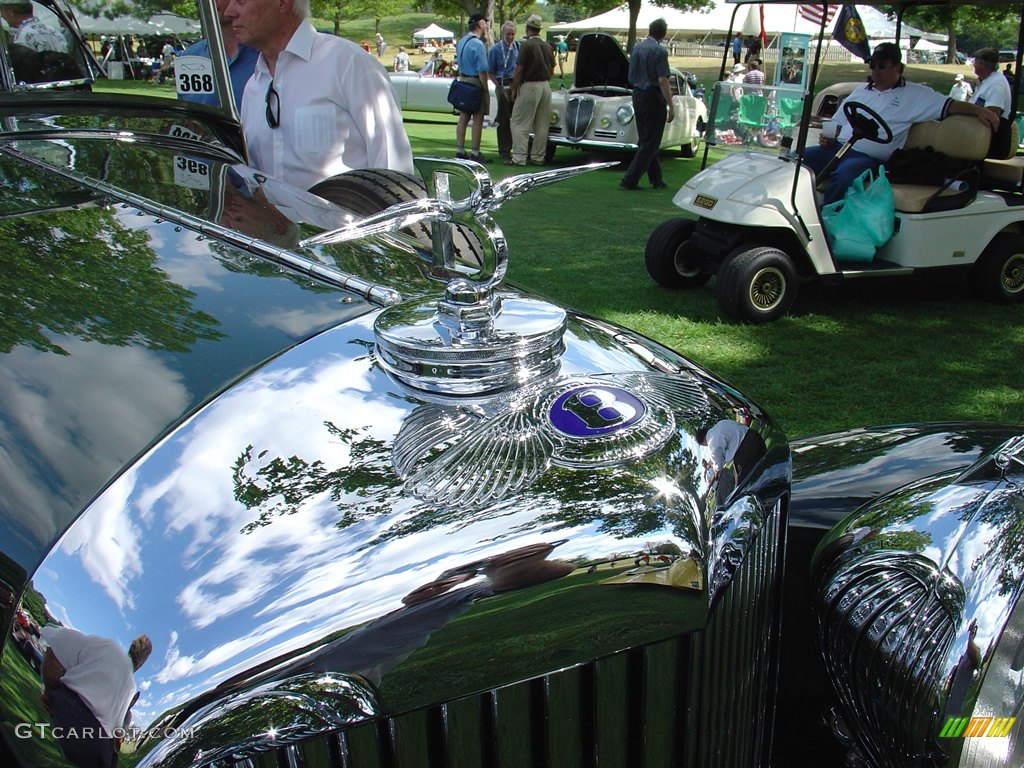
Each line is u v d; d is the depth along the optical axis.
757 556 1.10
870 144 5.21
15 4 2.36
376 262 1.51
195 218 1.62
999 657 1.05
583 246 6.55
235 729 0.85
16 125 2.22
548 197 8.62
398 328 1.15
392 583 0.89
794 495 1.57
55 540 0.95
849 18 5.95
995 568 1.10
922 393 3.89
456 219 1.11
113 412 1.07
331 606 0.88
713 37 31.08
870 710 1.21
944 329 4.82
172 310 1.27
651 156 9.08
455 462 1.00
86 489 0.98
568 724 0.99
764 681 1.21
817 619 1.31
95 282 1.33
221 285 1.35
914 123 5.21
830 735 1.37
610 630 0.96
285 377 1.11
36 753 0.89
